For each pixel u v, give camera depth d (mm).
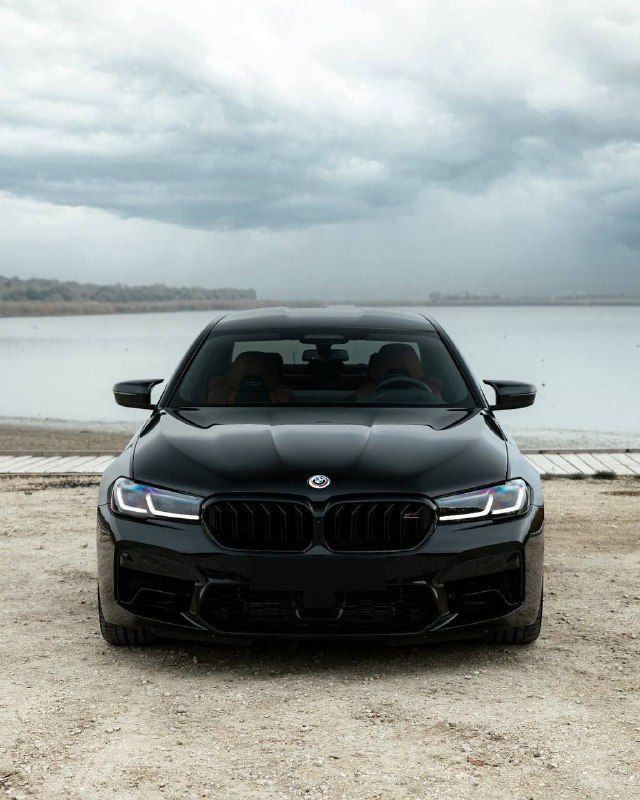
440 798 2678
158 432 4211
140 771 2861
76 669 3805
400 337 5074
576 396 36844
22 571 5484
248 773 2848
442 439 4016
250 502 3613
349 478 3639
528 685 3621
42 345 104938
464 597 3670
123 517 3764
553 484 9109
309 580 3549
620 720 3271
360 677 3711
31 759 2951
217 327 5258
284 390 4668
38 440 20859
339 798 2680
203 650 4035
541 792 2713
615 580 5309
